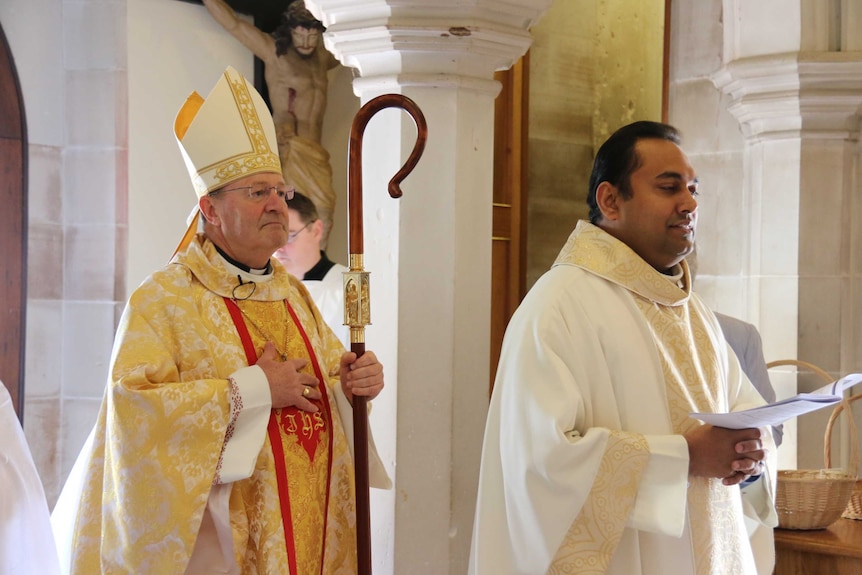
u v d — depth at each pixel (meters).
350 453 2.55
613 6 6.39
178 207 5.75
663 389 2.45
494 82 3.23
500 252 5.61
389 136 3.16
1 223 5.32
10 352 5.35
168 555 2.17
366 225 3.22
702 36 4.99
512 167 5.65
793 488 3.27
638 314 2.49
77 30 5.49
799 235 4.62
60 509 2.86
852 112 4.54
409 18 3.07
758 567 2.79
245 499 2.32
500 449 2.47
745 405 2.78
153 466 2.16
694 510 2.40
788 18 4.52
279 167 2.51
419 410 3.13
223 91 2.45
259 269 2.51
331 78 6.21
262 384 2.28
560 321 2.43
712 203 4.99
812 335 4.64
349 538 2.51
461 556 3.14
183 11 5.71
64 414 5.53
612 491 2.30
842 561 3.11
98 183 5.48
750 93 4.66
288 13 5.81
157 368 2.23
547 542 2.33
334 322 4.26
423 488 3.13
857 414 4.68
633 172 2.53
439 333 3.14
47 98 5.47
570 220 6.16
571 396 2.33
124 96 5.46
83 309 5.50
